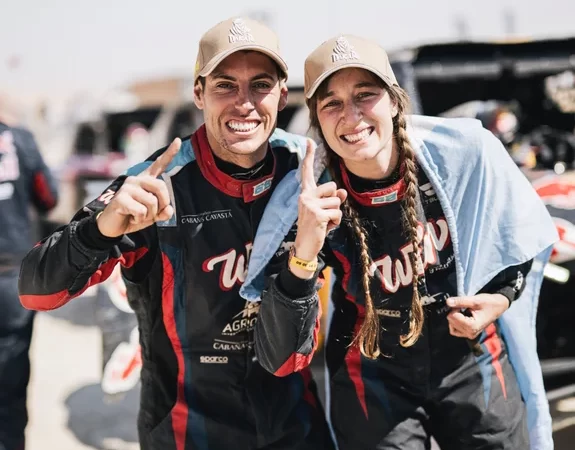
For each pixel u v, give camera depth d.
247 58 2.06
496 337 2.37
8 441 3.21
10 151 3.48
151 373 2.26
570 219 3.33
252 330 2.20
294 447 2.22
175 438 2.19
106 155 10.48
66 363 5.20
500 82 4.89
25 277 1.99
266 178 2.19
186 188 2.16
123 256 2.10
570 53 4.58
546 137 4.57
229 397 2.21
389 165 2.18
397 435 2.22
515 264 2.23
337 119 2.07
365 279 2.13
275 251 2.13
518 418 2.32
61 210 7.34
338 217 1.93
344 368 2.31
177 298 2.18
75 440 3.95
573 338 3.28
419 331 2.13
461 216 2.24
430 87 4.87
